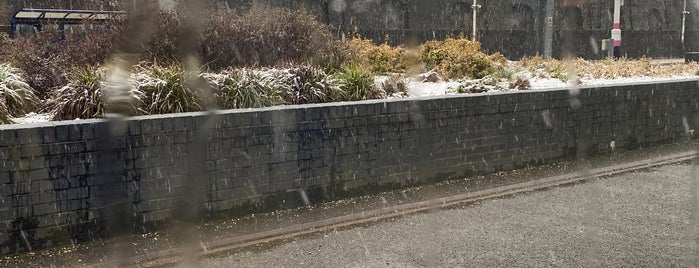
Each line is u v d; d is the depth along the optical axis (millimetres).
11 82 8125
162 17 10914
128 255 5469
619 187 8039
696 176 8703
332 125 7301
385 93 10148
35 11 16906
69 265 5250
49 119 7566
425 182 8164
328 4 24953
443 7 29453
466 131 8500
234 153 6617
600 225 6352
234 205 6660
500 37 31188
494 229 6215
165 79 7887
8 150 5406
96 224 5887
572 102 9781
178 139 6273
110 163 5922
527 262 5289
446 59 14016
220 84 8375
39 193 5574
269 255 5473
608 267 5191
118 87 7543
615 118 10492
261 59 11805
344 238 5949
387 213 6836
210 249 5633
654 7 38344
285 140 6965
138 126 6039
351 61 12000
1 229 5422
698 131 12188
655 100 11172
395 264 5230
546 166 9422
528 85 11492
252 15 12836
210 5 12781
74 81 7832
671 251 5578
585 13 34344
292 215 6766
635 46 36312
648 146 11172
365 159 7613
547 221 6496
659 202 7273
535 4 32906
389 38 27297
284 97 8812
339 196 7449
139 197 6086
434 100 8141
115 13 10922
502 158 8961
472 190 7875
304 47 12203
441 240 5867
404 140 7930
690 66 17594
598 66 15992
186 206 6367
